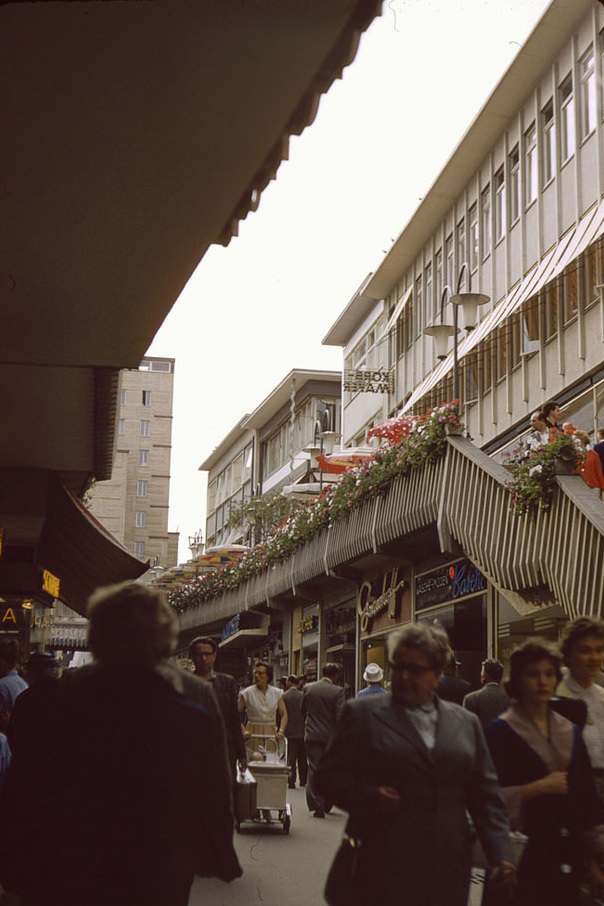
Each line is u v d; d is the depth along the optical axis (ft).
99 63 23.39
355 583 97.66
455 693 34.78
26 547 67.56
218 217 30.04
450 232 115.55
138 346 40.11
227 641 152.15
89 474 64.44
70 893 11.16
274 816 47.42
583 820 15.88
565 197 88.38
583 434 49.88
